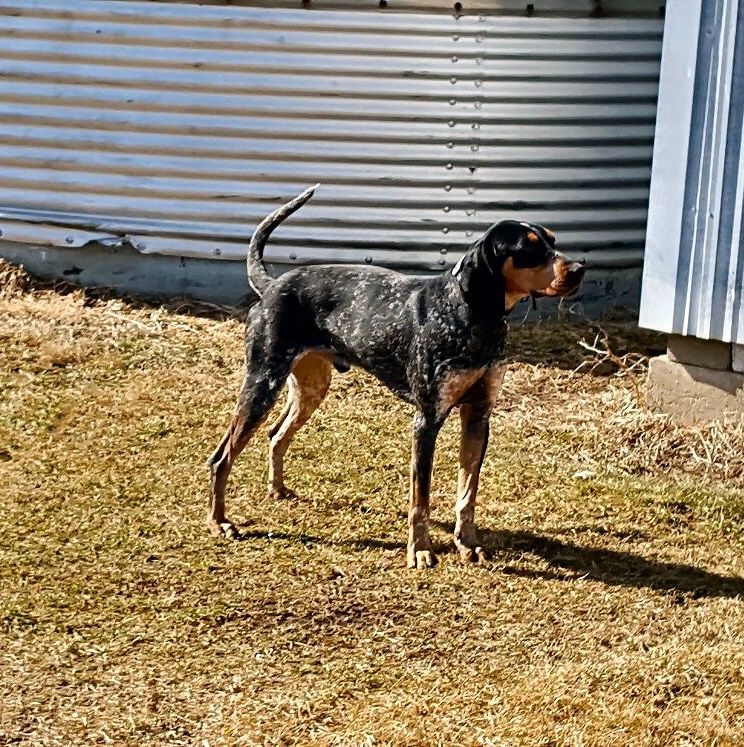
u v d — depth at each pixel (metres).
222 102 8.66
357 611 5.30
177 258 9.02
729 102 6.67
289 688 4.73
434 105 8.62
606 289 9.09
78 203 8.92
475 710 4.59
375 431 7.30
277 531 6.05
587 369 8.19
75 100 8.74
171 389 7.75
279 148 8.70
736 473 6.84
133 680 4.76
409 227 8.78
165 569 5.62
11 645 4.98
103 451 6.90
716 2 6.64
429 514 6.10
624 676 4.80
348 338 5.79
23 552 5.74
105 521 6.08
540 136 8.72
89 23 8.64
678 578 5.71
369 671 4.86
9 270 9.02
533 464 6.93
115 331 8.47
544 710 4.59
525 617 5.30
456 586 5.54
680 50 6.80
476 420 5.77
